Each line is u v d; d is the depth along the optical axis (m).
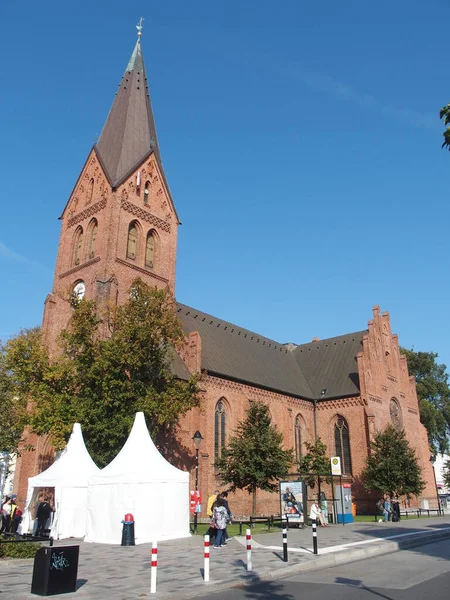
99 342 33.09
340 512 37.94
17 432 44.91
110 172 48.91
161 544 24.25
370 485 46.72
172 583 14.91
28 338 34.84
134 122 52.31
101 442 31.64
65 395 31.98
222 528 23.14
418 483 45.78
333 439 55.88
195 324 52.66
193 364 43.84
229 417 46.97
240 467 35.78
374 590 13.80
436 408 80.94
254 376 51.72
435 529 30.55
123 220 46.59
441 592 13.34
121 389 31.83
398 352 63.16
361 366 55.47
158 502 26.25
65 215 51.25
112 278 43.59
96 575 16.36
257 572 16.31
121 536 24.97
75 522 28.27
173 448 39.59
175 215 52.28
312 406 57.97
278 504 49.16
